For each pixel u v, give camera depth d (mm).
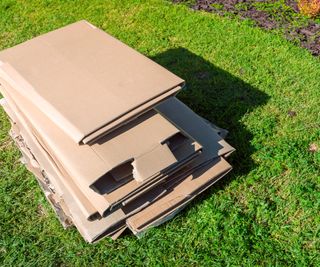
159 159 1247
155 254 1405
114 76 1362
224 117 1857
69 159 1246
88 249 1433
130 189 1267
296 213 1491
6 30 2500
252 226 1457
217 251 1398
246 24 2400
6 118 1927
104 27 2467
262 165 1642
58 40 1558
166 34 2377
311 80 2008
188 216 1498
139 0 2658
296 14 2463
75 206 1357
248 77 2055
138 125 1289
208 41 2299
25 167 1698
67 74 1388
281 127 1798
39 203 1581
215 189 1574
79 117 1233
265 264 1355
